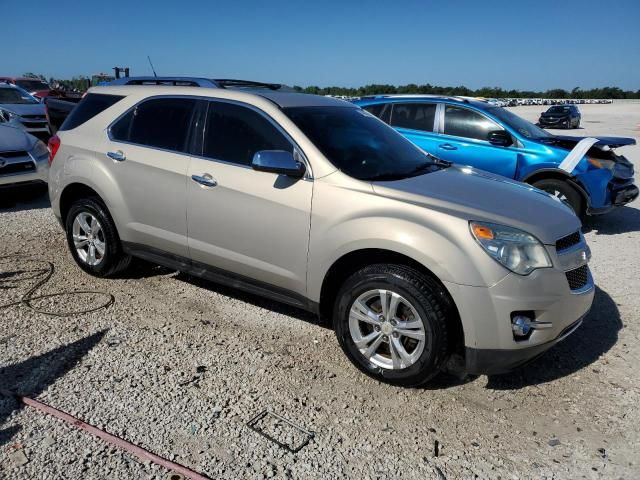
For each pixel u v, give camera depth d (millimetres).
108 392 3299
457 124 7816
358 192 3539
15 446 2791
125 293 4816
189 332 4133
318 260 3637
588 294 3510
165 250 4535
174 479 2611
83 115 5098
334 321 3682
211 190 4102
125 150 4645
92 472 2633
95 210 4875
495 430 3105
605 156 7391
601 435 3082
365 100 8633
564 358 3938
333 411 3225
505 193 3789
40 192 8078
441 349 3252
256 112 4066
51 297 4672
